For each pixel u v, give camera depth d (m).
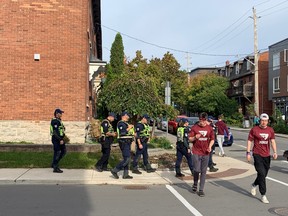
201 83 56.22
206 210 7.51
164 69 47.97
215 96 53.41
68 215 6.98
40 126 15.53
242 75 55.47
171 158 14.58
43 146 14.84
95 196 8.79
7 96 15.38
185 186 10.29
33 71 15.55
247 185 10.52
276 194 9.21
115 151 15.69
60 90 15.70
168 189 9.82
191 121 26.41
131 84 18.98
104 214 7.08
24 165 12.52
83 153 14.83
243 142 25.81
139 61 39.41
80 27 15.87
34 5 15.59
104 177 11.11
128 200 8.38
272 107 48.78
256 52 40.38
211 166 12.86
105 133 12.10
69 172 11.77
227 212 7.36
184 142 11.51
